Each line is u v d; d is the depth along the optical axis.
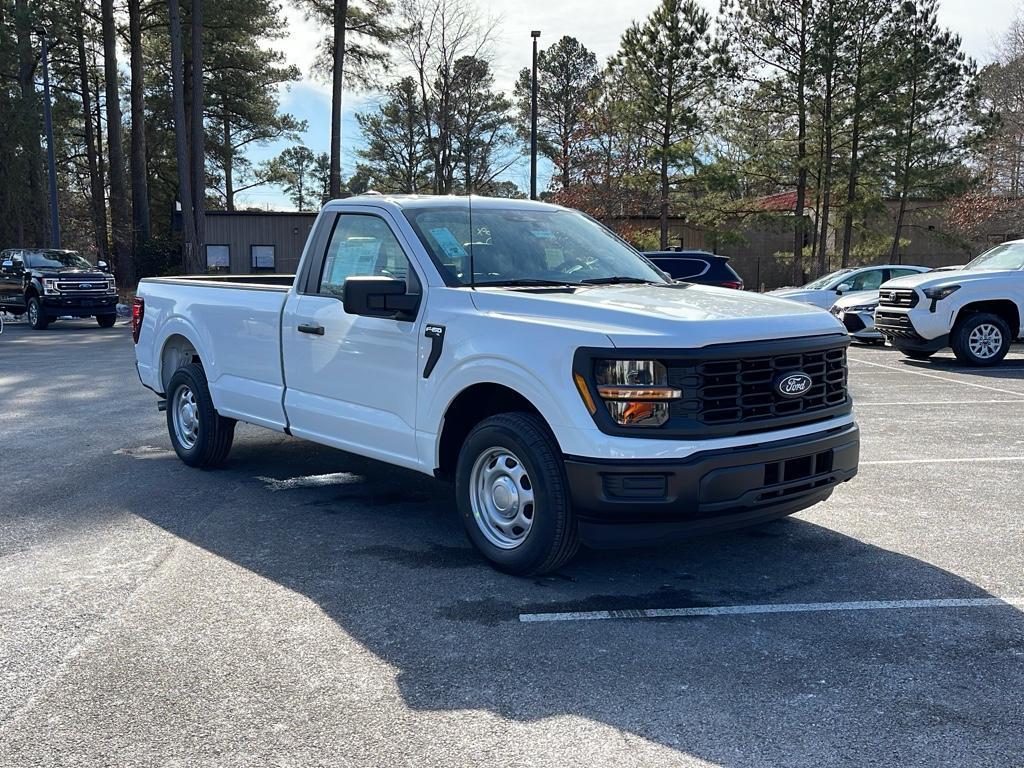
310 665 3.85
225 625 4.28
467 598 4.62
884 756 3.10
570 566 5.11
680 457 4.30
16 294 25.45
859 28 31.44
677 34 33.78
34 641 4.10
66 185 55.97
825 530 5.76
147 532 5.75
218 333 7.06
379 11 34.00
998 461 7.68
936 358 15.95
